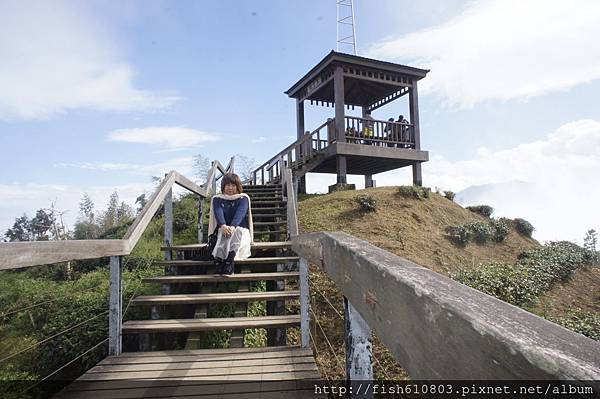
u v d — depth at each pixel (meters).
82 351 3.75
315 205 11.16
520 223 13.78
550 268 10.29
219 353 2.95
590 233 13.87
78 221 19.02
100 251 2.76
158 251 7.50
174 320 3.36
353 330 1.45
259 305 5.34
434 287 0.77
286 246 4.96
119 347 2.99
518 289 8.40
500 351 0.51
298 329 5.27
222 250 4.10
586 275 10.86
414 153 14.30
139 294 4.91
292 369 2.64
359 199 10.80
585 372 0.39
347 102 17.69
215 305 4.83
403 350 0.85
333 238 1.63
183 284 4.89
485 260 10.16
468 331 0.58
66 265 7.73
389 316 0.94
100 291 5.32
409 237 9.70
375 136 13.77
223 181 4.55
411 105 14.78
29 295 5.80
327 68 13.69
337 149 12.54
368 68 13.60
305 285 3.15
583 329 6.77
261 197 9.93
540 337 0.50
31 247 1.92
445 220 11.61
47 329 4.22
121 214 18.45
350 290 1.34
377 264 1.05
